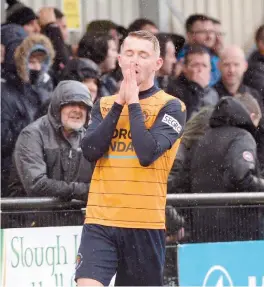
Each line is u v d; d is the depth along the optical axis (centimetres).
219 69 2302
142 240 1455
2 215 1970
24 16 2155
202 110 2184
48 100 2128
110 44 2195
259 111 2264
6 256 1898
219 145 2142
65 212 2027
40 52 2125
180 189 2155
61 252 1970
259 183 2159
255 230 2156
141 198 1443
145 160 1398
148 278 1491
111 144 1457
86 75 2166
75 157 2059
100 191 1461
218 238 2131
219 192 2139
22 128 2072
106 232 1447
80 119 2059
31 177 2020
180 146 2169
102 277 1437
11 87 2084
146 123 1463
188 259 2045
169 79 2245
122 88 1427
